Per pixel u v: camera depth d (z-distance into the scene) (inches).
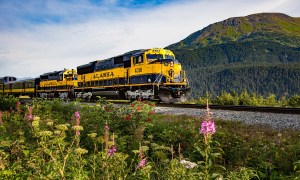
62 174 169.3
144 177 194.5
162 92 964.0
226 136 352.2
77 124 200.7
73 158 198.1
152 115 455.8
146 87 1015.0
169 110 725.3
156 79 973.2
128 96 1111.0
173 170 191.0
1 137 287.0
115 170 197.2
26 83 2235.5
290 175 244.4
